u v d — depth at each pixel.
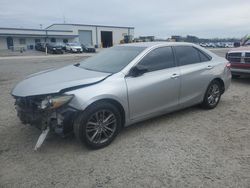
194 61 5.73
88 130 4.08
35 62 21.39
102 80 4.28
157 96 4.89
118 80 4.37
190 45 5.80
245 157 3.96
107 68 4.79
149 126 5.18
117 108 4.43
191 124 5.30
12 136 4.72
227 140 4.55
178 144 4.39
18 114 4.46
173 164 3.76
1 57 29.48
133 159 3.91
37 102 4.05
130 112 4.55
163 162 3.82
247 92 8.18
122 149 4.23
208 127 5.14
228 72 6.46
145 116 4.84
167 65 5.16
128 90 4.42
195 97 5.73
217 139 4.59
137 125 5.23
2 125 5.26
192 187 3.24
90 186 3.28
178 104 5.38
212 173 3.53
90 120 4.08
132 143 4.44
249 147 4.29
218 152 4.11
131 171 3.60
